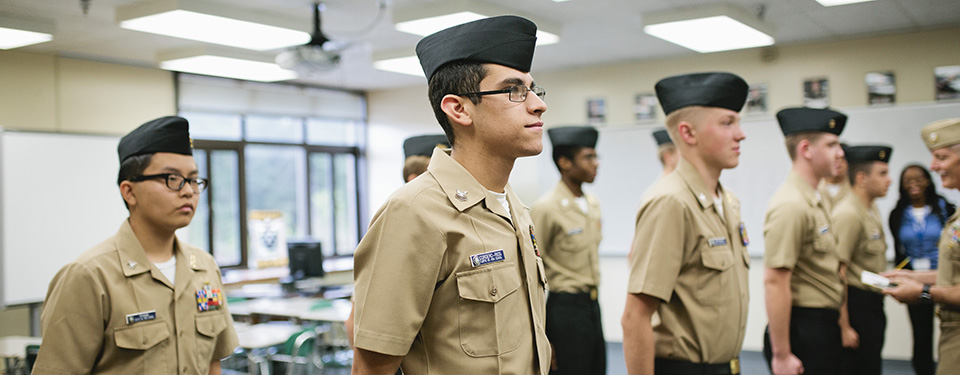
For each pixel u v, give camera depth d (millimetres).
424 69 1412
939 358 2568
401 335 1233
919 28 5871
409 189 1297
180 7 4469
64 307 1841
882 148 4031
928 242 4609
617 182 7125
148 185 1995
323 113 8438
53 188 6012
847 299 3654
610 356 6570
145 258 1998
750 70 6598
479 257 1274
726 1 4961
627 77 7184
